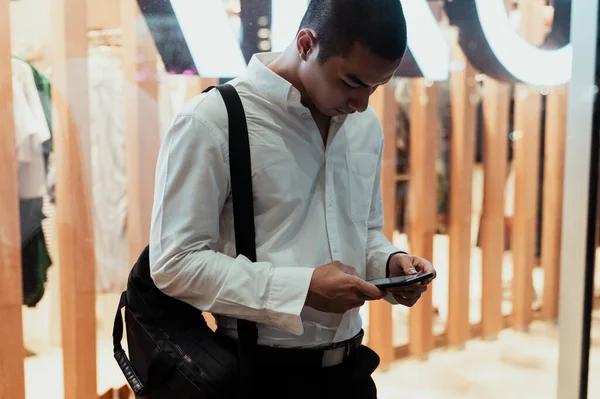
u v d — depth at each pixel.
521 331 3.17
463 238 2.87
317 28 0.91
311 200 1.03
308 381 1.01
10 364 1.78
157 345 0.97
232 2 1.95
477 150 3.00
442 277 3.42
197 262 0.91
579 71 2.01
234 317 0.95
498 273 3.04
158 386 0.97
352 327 1.08
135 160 1.99
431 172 2.74
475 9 2.60
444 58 2.57
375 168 1.15
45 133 1.86
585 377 2.13
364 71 0.89
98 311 2.23
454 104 2.78
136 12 1.92
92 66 1.97
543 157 3.25
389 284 0.93
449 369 2.70
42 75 1.84
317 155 1.03
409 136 2.76
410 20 2.42
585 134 2.02
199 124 0.93
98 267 2.19
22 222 1.88
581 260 2.08
